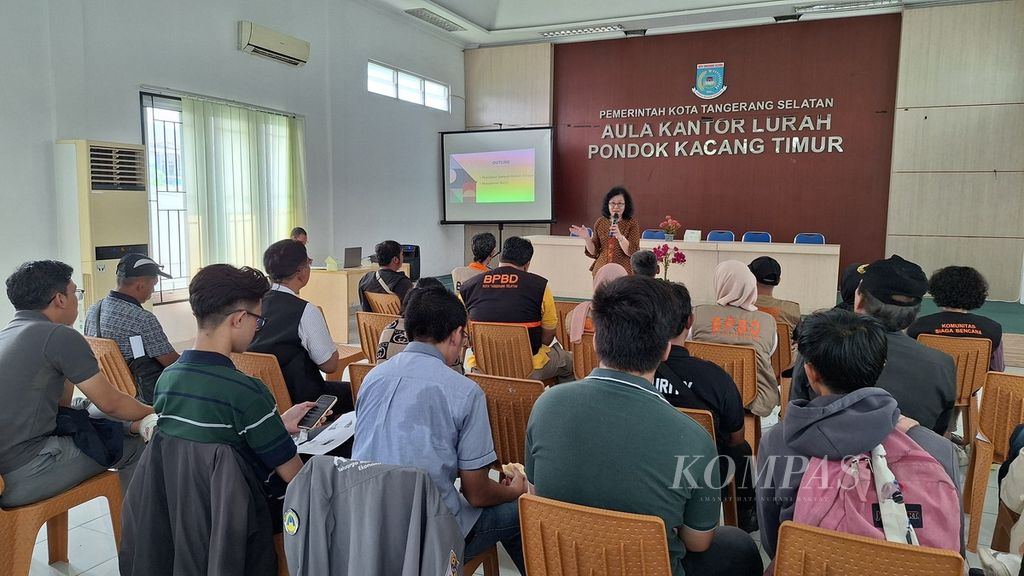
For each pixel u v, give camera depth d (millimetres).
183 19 5980
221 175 6438
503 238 10844
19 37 4715
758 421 2775
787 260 7473
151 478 1537
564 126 10367
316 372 2635
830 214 9117
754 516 2145
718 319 2738
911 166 8531
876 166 8836
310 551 1317
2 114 4641
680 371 1962
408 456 1558
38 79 4844
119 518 2141
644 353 1337
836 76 8883
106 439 2129
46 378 1955
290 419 2008
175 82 5938
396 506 1295
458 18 9141
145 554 1525
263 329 2504
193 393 1524
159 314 5977
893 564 1083
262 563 1559
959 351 2605
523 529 1330
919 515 1193
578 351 2963
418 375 1606
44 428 1973
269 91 7047
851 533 1219
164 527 1541
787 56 9078
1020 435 1792
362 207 8672
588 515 1228
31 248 4840
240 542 1503
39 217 4875
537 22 9586
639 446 1286
